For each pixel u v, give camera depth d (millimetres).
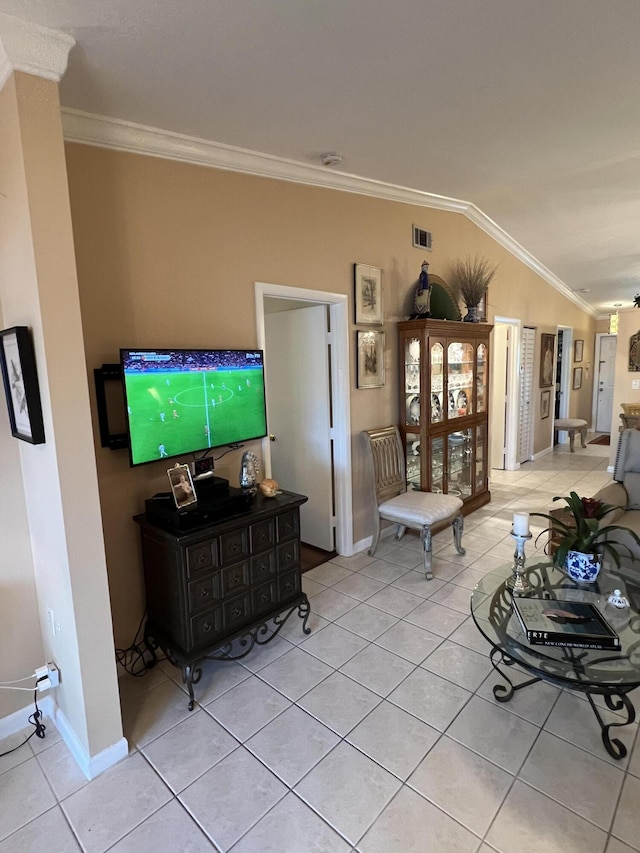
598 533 2303
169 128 2344
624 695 1860
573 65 2045
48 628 2049
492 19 1704
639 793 1684
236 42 1728
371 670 2385
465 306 4684
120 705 1982
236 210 2725
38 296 1596
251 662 2475
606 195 4031
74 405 1696
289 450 3924
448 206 4289
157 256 2404
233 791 1747
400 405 4055
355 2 1556
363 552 3789
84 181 2139
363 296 3580
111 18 1535
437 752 1884
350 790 1732
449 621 2793
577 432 8625
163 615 2297
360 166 3156
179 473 2234
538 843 1524
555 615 1991
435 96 2256
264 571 2447
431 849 1520
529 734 1961
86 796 1750
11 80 1538
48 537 1876
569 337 8172
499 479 5945
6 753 1961
